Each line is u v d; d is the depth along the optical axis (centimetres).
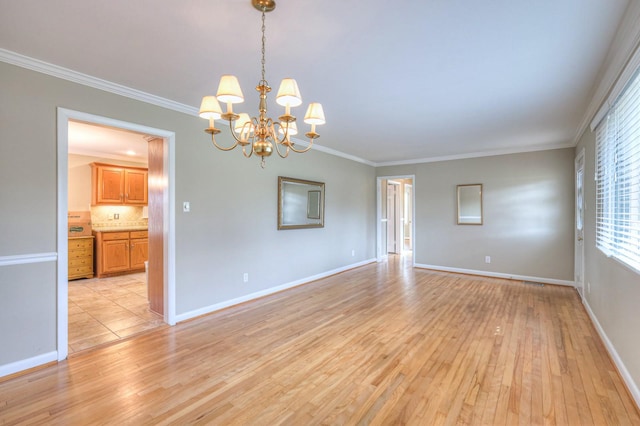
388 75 257
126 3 168
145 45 212
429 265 624
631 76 200
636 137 205
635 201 214
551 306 387
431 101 315
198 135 348
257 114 365
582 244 415
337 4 168
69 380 220
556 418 180
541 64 237
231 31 195
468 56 226
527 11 174
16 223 229
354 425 175
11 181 227
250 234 409
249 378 223
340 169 590
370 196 691
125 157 616
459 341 285
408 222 1010
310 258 518
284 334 301
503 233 543
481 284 500
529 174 521
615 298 247
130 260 580
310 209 515
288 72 252
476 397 200
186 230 336
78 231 562
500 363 244
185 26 190
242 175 398
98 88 270
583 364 242
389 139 473
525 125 395
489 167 557
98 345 276
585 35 197
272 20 183
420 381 219
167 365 241
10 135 226
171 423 176
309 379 222
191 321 334
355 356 256
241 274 397
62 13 176
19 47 215
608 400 197
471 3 168
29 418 180
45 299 241
